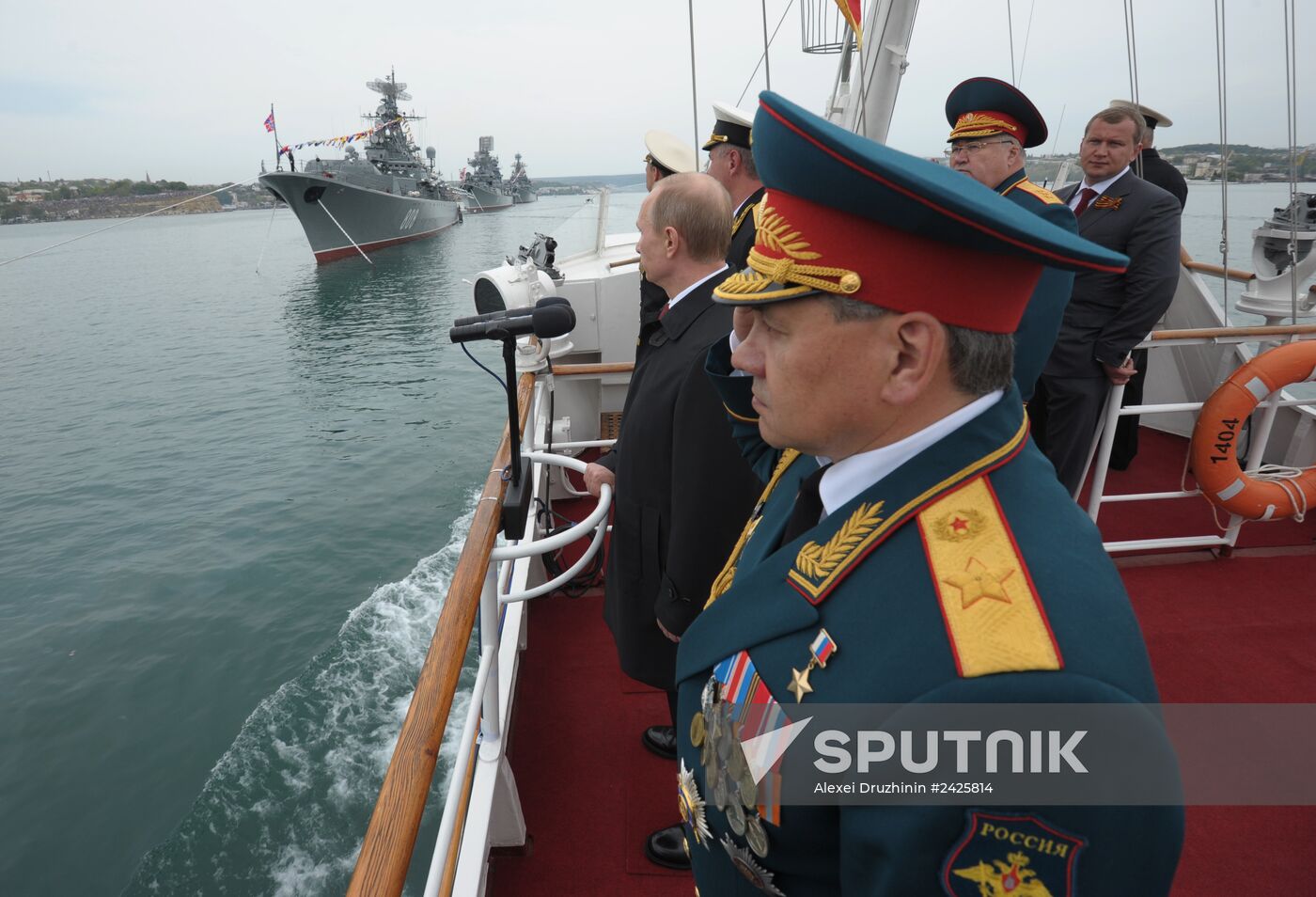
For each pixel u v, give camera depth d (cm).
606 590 195
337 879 795
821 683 63
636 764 217
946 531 61
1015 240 55
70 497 1989
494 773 165
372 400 2823
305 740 995
